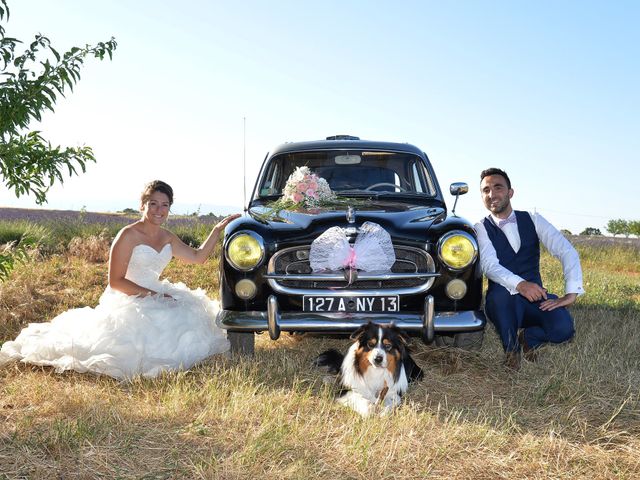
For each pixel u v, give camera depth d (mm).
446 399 3916
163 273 8789
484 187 4961
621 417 3689
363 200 5344
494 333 5641
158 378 4250
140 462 2932
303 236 4289
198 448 3088
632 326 6016
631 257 16562
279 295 4328
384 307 4301
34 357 4398
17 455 2934
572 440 3361
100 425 3270
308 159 5840
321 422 3504
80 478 2771
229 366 4457
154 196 4715
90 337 4320
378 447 3168
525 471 2984
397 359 3816
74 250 10141
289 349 5176
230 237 4336
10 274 7246
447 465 3029
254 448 3004
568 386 4070
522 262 4914
